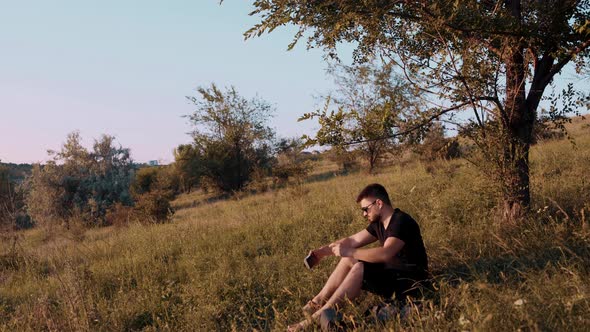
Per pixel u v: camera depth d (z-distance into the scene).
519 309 3.14
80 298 5.42
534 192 6.83
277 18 5.28
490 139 6.17
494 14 5.55
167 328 4.85
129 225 16.20
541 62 6.19
